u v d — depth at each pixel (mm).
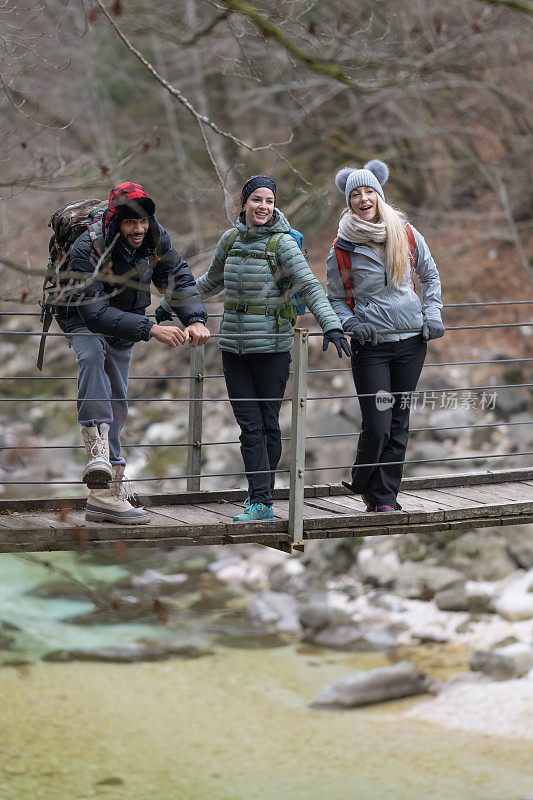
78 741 15141
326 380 28766
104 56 31859
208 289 9727
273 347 9211
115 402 9344
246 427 9430
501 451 25344
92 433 8852
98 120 31469
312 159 32969
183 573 21203
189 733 15531
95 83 31859
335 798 13609
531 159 31922
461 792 13719
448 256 32156
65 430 28234
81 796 13656
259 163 31266
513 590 19469
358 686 16516
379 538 21672
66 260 8555
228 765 14602
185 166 30516
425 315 9781
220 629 18969
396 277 9422
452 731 15500
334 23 13836
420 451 25500
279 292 9125
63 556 21250
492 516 10383
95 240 8477
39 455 26219
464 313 30672
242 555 22266
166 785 14047
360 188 9422
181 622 19062
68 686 16844
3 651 17859
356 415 26672
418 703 16500
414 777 14141
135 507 9930
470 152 32438
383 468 9992
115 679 17062
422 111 32875
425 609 19500
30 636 18484
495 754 14734
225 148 31625
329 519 9656
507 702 15977
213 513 10078
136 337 8633
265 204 9008
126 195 8320
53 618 19219
